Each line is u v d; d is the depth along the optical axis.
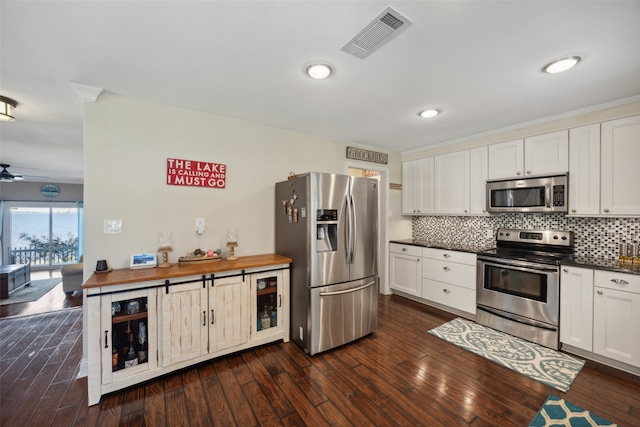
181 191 2.62
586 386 2.04
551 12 1.36
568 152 2.71
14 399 1.91
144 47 1.66
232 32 1.53
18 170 6.06
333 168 3.67
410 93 2.30
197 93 2.31
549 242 3.00
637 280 2.12
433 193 3.99
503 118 2.89
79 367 2.30
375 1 1.29
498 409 1.81
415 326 3.12
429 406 1.84
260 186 3.08
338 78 2.05
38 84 2.12
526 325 2.74
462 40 1.60
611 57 1.76
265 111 2.71
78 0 1.27
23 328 3.18
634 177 2.35
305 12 1.37
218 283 2.34
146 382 2.08
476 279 3.17
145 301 2.09
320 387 2.04
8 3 1.28
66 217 7.78
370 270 2.93
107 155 2.29
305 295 2.57
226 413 1.77
